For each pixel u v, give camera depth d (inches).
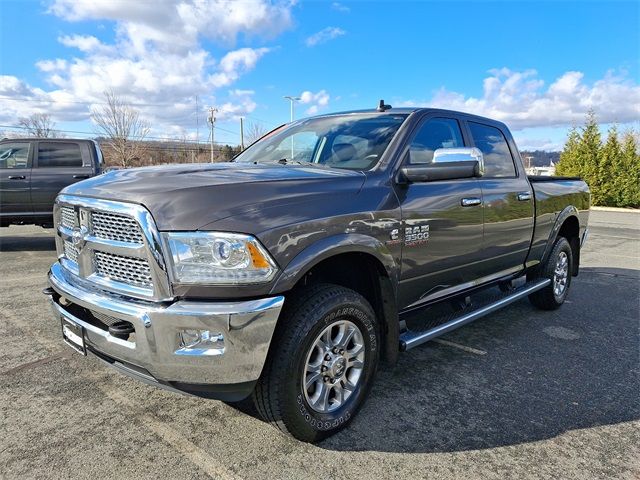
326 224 100.2
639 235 516.1
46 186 336.2
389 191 118.2
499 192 157.8
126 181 101.7
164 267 87.9
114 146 1502.2
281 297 90.9
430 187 131.0
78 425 109.5
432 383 135.3
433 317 159.0
